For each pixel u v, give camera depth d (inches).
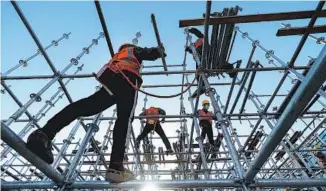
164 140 238.8
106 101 89.2
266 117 184.7
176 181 93.4
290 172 297.1
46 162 78.1
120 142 89.9
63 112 79.0
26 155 69.2
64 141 184.1
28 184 95.4
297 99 54.8
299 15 100.6
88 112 84.7
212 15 152.8
